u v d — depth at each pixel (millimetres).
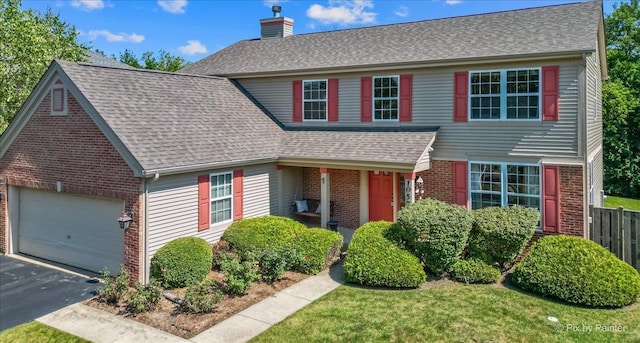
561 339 8227
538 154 13250
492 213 11805
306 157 15234
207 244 12016
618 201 24641
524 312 9406
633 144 26328
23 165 13797
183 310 9773
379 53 16531
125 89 13656
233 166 13953
